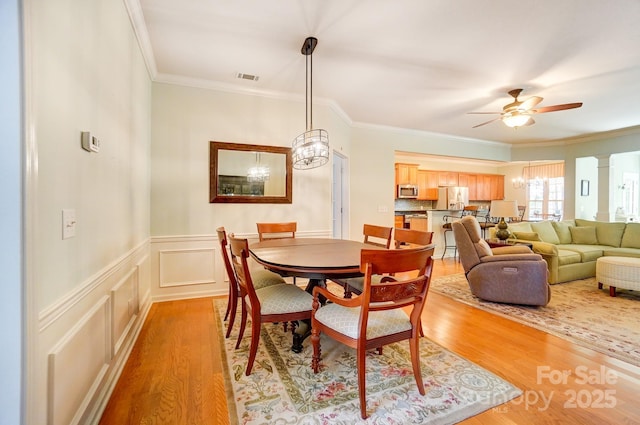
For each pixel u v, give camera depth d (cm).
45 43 99
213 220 331
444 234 597
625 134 526
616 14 209
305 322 230
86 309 133
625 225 461
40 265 95
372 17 215
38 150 95
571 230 504
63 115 112
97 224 147
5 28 84
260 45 255
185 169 318
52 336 103
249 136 344
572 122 473
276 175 356
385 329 155
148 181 294
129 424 138
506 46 254
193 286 324
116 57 178
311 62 267
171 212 313
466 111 431
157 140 307
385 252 143
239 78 319
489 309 301
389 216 526
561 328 253
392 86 340
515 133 557
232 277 232
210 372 182
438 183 789
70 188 118
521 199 846
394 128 524
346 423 139
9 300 85
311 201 377
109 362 162
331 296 161
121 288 186
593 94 356
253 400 156
